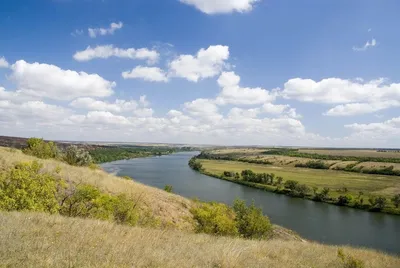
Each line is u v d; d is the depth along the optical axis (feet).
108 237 26.32
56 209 39.34
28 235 22.16
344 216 194.18
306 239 132.05
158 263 21.03
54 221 29.14
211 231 61.46
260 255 31.53
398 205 220.02
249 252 31.65
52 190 40.81
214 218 63.31
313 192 273.75
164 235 34.91
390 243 135.23
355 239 140.05
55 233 24.39
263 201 228.43
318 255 39.06
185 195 219.41
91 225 30.32
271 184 315.17
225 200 214.69
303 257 35.81
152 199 79.46
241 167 497.46
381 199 219.20
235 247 31.91
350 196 236.43
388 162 520.42
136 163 499.92
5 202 34.30
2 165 57.67
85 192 46.03
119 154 627.87
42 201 38.40
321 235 143.74
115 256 20.49
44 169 61.62
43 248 19.51
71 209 44.24
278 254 34.55
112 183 78.48
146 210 64.80
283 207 211.00
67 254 19.07
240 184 319.27
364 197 252.21
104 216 44.47
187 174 360.89
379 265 40.37
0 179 37.63
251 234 69.92
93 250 21.09
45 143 102.99
